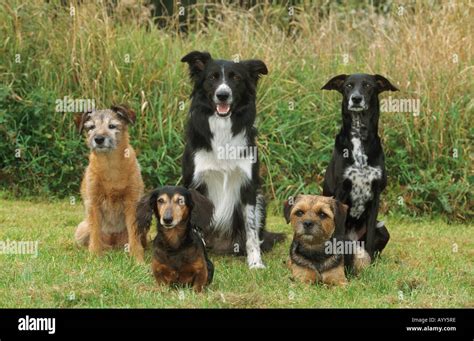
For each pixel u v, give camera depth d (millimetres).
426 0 15633
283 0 18000
